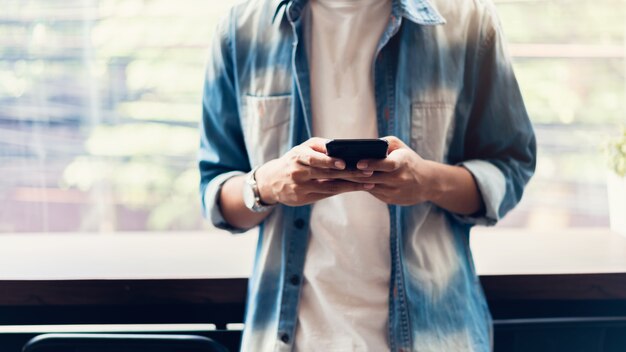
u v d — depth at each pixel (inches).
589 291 59.5
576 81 82.9
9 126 83.4
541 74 82.7
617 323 58.7
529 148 52.2
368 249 48.1
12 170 84.0
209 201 51.3
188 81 82.9
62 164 84.3
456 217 49.6
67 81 82.7
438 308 48.0
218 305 61.5
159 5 81.7
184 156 84.1
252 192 47.3
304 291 48.9
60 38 82.0
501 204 50.1
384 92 48.3
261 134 50.3
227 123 53.1
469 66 49.9
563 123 83.4
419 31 48.8
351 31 48.8
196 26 82.0
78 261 65.9
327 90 49.1
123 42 82.2
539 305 63.6
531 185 84.7
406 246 48.0
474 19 50.1
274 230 50.1
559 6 81.7
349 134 48.8
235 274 60.5
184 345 48.6
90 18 81.7
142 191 84.7
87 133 83.7
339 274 48.1
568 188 84.4
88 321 63.1
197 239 74.9
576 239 72.2
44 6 81.4
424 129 48.6
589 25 82.0
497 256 65.4
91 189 84.7
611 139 74.1
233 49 51.3
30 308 62.8
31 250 70.4
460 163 49.8
